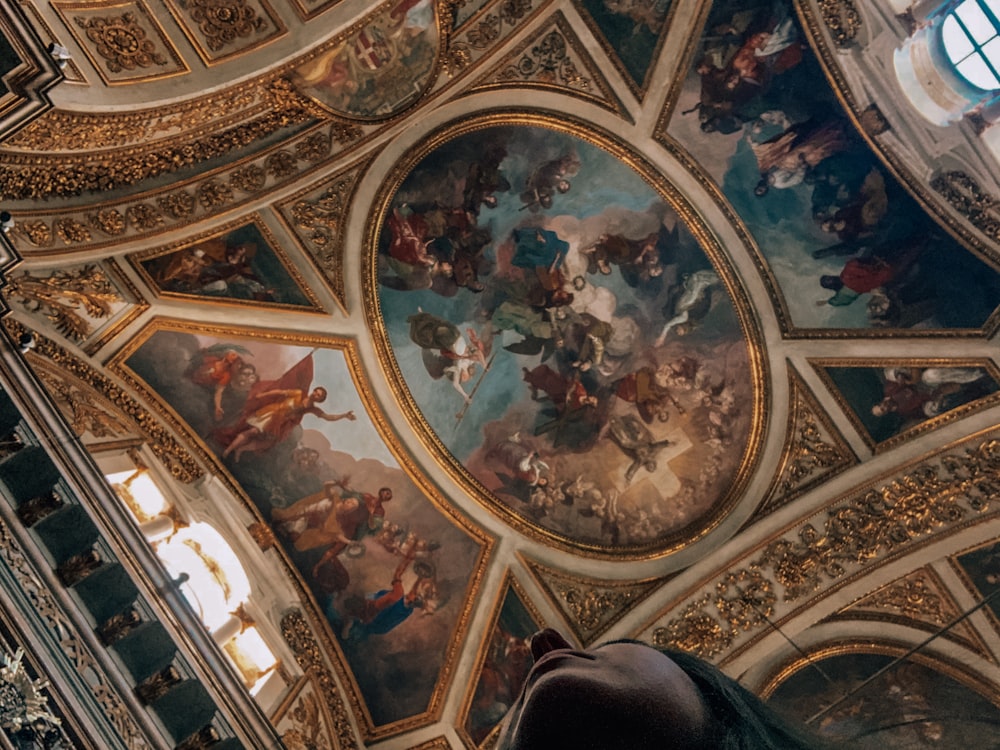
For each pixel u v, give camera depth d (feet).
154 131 34.76
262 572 45.21
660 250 47.98
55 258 35.94
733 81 43.96
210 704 32.68
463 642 49.44
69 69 30.17
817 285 47.03
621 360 49.62
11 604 28.19
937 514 46.39
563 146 45.70
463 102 43.04
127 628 31.01
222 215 40.34
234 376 44.52
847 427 48.08
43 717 26.96
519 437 50.52
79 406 39.09
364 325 46.42
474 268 47.34
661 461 50.44
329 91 37.83
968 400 45.62
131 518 32.68
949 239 44.11
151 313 41.14
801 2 41.75
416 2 36.09
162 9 31.12
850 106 43.52
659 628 49.39
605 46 43.29
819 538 48.47
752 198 46.39
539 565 50.67
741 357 48.93
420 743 47.50
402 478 49.42
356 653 47.67
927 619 46.39
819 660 48.29
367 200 43.86
